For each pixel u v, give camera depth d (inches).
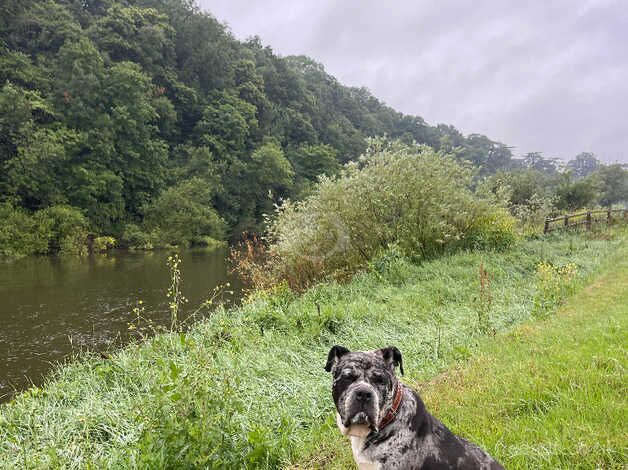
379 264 518.0
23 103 1692.9
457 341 292.7
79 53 2027.6
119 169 2005.4
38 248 1429.6
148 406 177.6
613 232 853.8
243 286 813.9
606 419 147.3
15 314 614.5
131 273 1030.4
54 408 233.3
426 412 116.8
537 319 340.2
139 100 2185.0
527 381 187.8
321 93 4817.9
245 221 2386.8
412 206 586.9
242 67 3499.0
